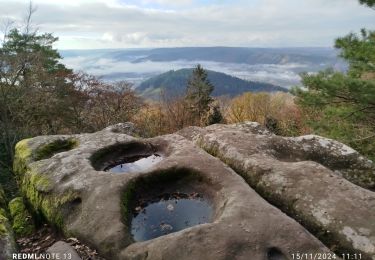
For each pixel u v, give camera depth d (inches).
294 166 258.2
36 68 738.2
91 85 880.9
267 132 378.6
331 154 310.3
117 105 894.4
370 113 422.0
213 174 244.7
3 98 657.0
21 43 812.0
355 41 399.5
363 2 382.6
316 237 200.2
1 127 722.2
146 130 810.8
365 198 216.5
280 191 236.4
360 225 195.9
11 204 295.1
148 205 238.1
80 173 257.1
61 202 235.3
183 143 311.6
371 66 378.3
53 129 864.3
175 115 864.3
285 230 183.0
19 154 315.3
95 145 306.5
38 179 262.2
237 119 992.9
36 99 721.0
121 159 307.3
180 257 170.4
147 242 184.9
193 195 245.1
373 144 463.8
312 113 748.6
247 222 188.4
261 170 259.1
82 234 205.2
